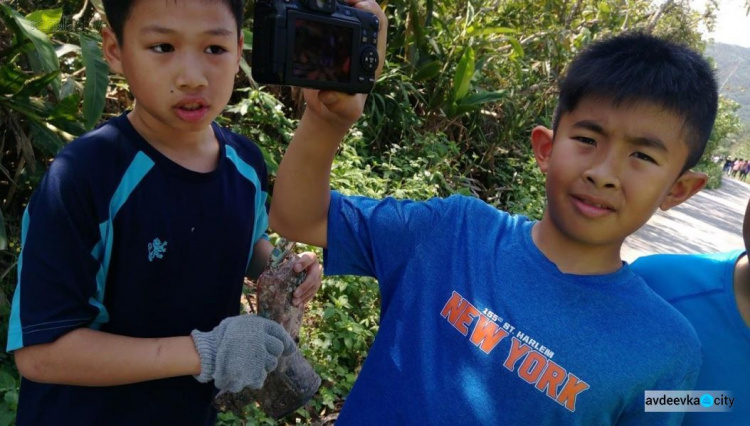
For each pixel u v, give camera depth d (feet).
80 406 4.49
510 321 3.93
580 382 3.78
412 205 4.46
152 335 4.66
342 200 4.38
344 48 3.63
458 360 3.98
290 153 4.09
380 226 4.33
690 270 4.87
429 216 4.40
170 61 4.22
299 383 5.08
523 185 21.50
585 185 3.77
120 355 4.18
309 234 4.34
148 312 4.58
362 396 4.22
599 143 3.80
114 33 4.35
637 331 3.87
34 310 4.04
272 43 3.41
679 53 3.88
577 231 3.84
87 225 4.19
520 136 24.00
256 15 3.51
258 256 5.57
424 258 4.29
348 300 10.76
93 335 4.20
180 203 4.57
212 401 5.15
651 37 4.00
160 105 4.29
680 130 3.74
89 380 4.16
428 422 3.89
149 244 4.45
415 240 4.34
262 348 4.35
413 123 18.28
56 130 8.96
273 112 12.88
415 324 4.17
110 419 4.58
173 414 4.87
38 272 4.06
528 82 23.27
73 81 9.53
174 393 4.84
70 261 4.12
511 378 3.85
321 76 3.57
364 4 3.91
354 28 3.62
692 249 22.34
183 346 4.32
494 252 4.18
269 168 11.01
